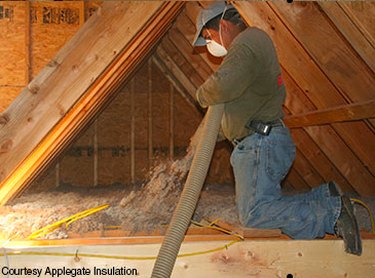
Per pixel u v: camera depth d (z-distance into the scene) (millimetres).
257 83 1862
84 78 1946
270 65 1847
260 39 1840
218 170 5391
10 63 4250
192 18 3590
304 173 3889
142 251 1708
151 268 1707
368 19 1727
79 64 1935
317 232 1868
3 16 4238
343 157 3018
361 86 2164
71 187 4973
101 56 1936
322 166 3484
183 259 1744
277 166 1929
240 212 1990
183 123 5398
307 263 1823
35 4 4305
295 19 2096
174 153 5367
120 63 2543
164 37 4527
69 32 4352
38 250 1660
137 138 5316
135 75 5293
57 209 3061
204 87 1829
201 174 1675
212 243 1771
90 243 1847
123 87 5145
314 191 1985
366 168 3033
